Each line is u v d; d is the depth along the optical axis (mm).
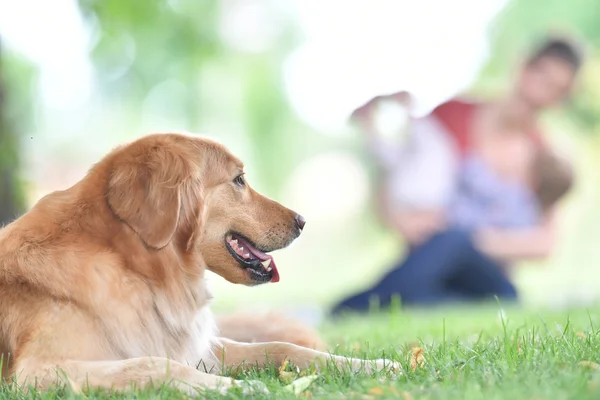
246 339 6574
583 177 24234
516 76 14609
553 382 3834
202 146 5512
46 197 5277
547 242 14422
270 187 34250
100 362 4691
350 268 32562
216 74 31312
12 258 4988
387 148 14375
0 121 12875
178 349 5266
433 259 13617
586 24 27469
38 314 4852
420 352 5246
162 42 23172
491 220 14094
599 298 14742
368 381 4230
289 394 4105
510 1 29016
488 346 5266
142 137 5473
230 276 5695
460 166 14172
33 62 28734
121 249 5070
